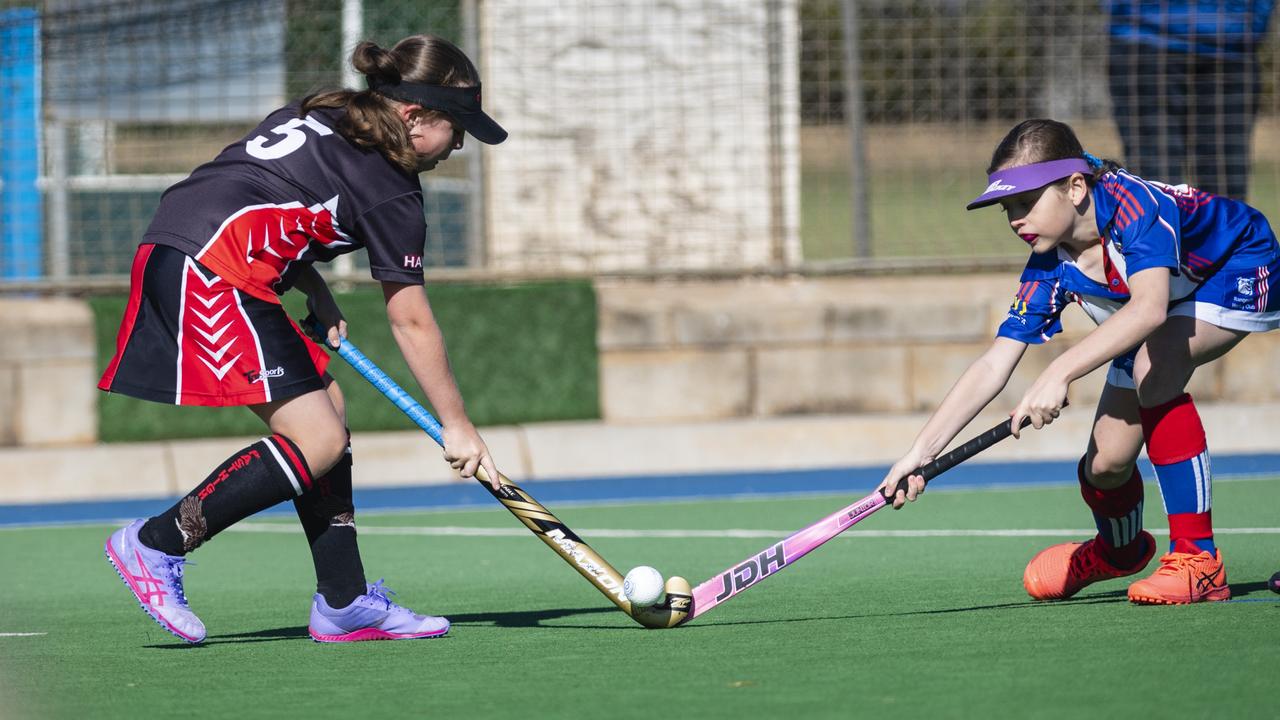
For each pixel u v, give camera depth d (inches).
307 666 538.0
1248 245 615.5
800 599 684.7
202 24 1316.4
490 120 576.1
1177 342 608.7
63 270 1321.4
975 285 1392.7
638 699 463.8
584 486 1233.4
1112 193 586.6
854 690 467.5
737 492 1189.7
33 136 1307.8
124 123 1318.9
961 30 1380.4
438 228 1350.9
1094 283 605.3
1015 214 590.2
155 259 556.7
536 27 1362.0
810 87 1381.6
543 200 1370.6
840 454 1321.4
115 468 1258.0
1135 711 430.6
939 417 603.5
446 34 1333.7
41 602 749.9
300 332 576.7
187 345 553.6
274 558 915.4
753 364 1349.7
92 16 1301.7
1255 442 1330.0
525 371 1333.7
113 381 563.2
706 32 1374.3
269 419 573.0
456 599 729.6
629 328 1342.3
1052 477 1208.2
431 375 574.9
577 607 691.4
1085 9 1359.5
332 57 1322.6
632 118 1375.5
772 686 477.4
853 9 1346.0
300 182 557.3
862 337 1352.1
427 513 1112.8
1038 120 590.2
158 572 570.9
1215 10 1310.3
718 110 1379.2
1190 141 1323.8
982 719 425.7
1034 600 658.8
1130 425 625.3
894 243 1425.9
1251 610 598.2
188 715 458.0
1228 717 422.6
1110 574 650.2
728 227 1384.1
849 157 1376.7
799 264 1369.3
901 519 1003.3
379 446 1279.5
